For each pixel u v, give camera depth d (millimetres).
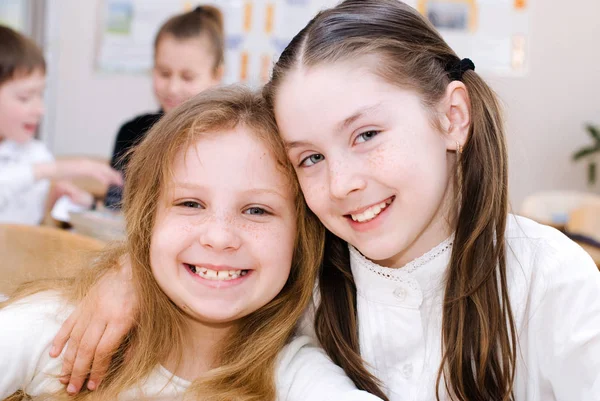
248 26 3549
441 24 3363
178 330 865
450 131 811
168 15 3584
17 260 1181
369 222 764
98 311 844
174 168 799
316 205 775
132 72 3631
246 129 799
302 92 738
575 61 3305
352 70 731
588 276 821
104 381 844
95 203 2049
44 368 837
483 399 828
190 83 1951
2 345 812
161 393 844
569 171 3344
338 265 926
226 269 785
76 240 1287
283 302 885
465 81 849
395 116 738
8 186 1913
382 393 851
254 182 782
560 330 811
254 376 835
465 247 833
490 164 840
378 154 729
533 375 852
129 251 870
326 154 741
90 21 3623
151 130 890
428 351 877
